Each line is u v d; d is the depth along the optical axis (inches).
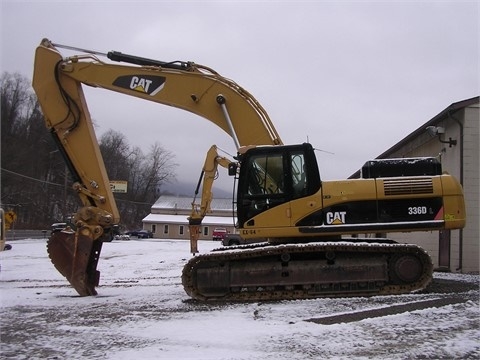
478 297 340.2
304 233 366.9
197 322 275.3
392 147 813.9
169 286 470.9
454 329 245.9
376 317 275.0
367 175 383.2
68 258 394.3
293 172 374.9
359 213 367.6
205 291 361.7
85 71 422.9
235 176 387.9
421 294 357.1
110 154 3371.1
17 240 1644.9
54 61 420.8
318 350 213.0
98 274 411.8
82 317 297.0
